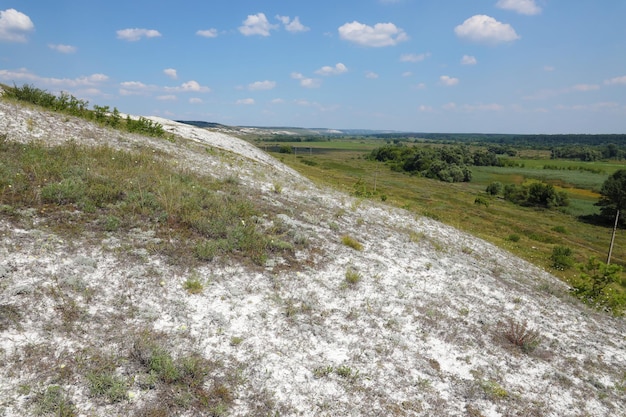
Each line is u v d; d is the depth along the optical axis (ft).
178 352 19.56
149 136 86.07
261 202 46.19
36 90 80.79
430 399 20.47
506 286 41.11
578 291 50.11
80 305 20.76
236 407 17.35
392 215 70.13
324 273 32.07
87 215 29.84
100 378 16.72
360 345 23.77
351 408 18.78
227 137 178.40
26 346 17.42
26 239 24.73
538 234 165.89
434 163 373.40
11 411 14.48
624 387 25.04
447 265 43.04
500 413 20.45
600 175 399.65
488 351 26.09
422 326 27.43
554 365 26.20
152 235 29.40
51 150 44.27
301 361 21.29
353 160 478.59
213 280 26.37
